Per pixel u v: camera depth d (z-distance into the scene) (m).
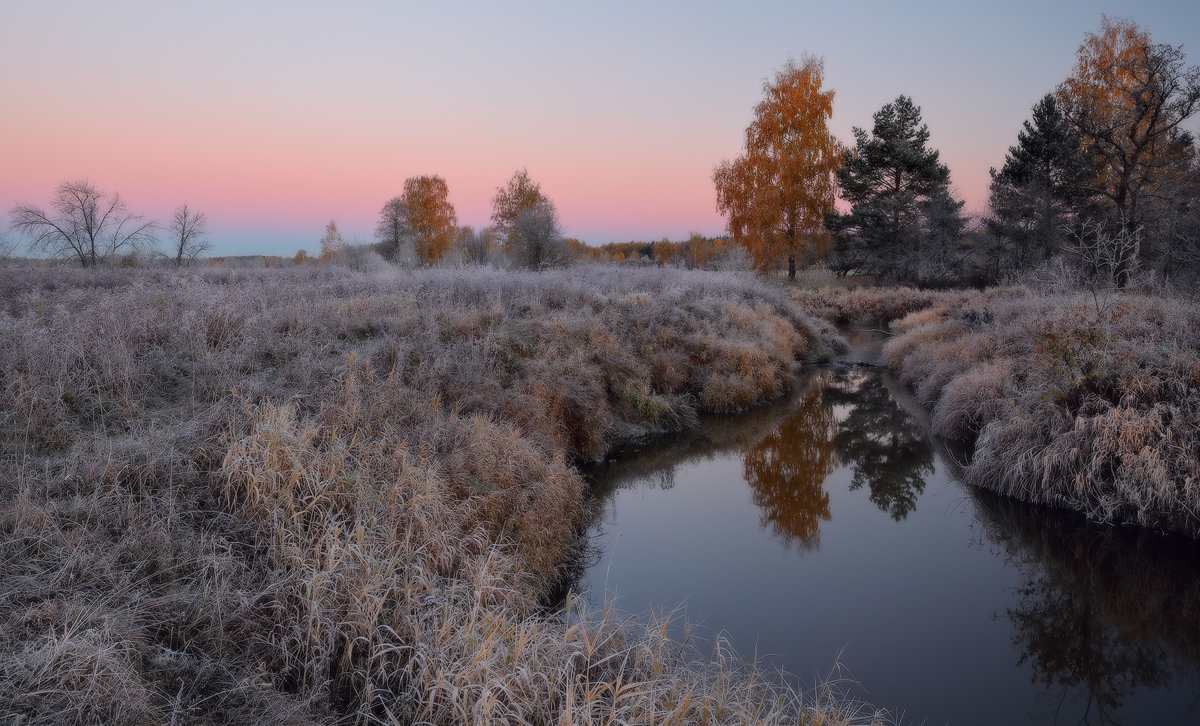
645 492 9.23
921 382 14.77
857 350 21.78
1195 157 23.41
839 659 5.33
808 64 32.94
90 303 9.31
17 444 5.21
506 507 6.30
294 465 5.26
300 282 14.64
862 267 39.41
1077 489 7.82
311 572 4.38
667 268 23.06
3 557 3.97
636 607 6.04
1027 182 32.06
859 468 10.36
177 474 5.12
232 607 4.10
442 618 4.33
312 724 3.51
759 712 4.05
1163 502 7.23
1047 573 6.88
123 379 6.46
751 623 5.86
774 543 7.62
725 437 11.89
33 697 3.05
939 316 20.69
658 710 3.76
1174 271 19.42
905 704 4.77
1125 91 24.67
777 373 15.62
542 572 5.98
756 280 24.84
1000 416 9.67
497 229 38.72
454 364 9.02
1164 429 7.59
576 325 12.52
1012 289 22.98
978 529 8.01
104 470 4.88
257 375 7.33
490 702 3.51
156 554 4.30
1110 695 4.91
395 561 4.65
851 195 38.78
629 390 11.89
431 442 6.60
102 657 3.24
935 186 36.12
